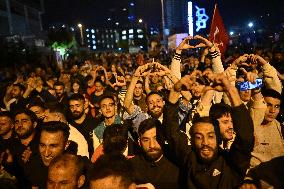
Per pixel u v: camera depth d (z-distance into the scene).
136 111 1.90
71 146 1.62
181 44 2.07
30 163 1.45
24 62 9.98
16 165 1.62
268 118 1.48
